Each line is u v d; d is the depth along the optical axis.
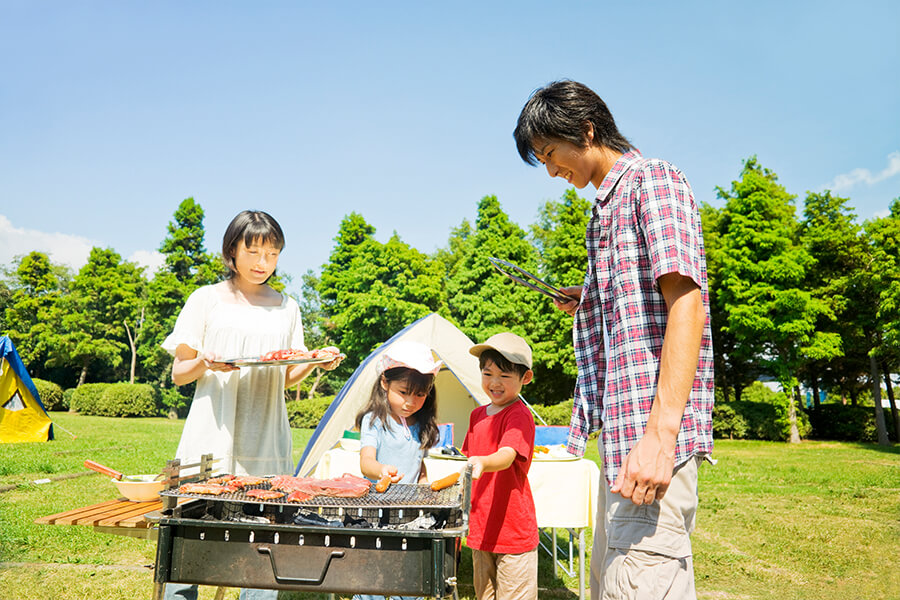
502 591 2.77
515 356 2.90
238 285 2.96
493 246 28.80
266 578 1.70
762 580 4.62
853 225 21.47
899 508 7.77
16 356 14.02
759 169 22.38
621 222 1.72
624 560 1.62
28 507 6.66
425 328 6.07
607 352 1.77
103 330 40.56
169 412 35.97
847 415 21.59
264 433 2.84
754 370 25.30
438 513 1.98
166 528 1.75
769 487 9.53
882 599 4.20
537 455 3.84
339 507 1.76
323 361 2.71
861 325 20.80
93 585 4.07
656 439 1.48
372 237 37.94
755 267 20.11
